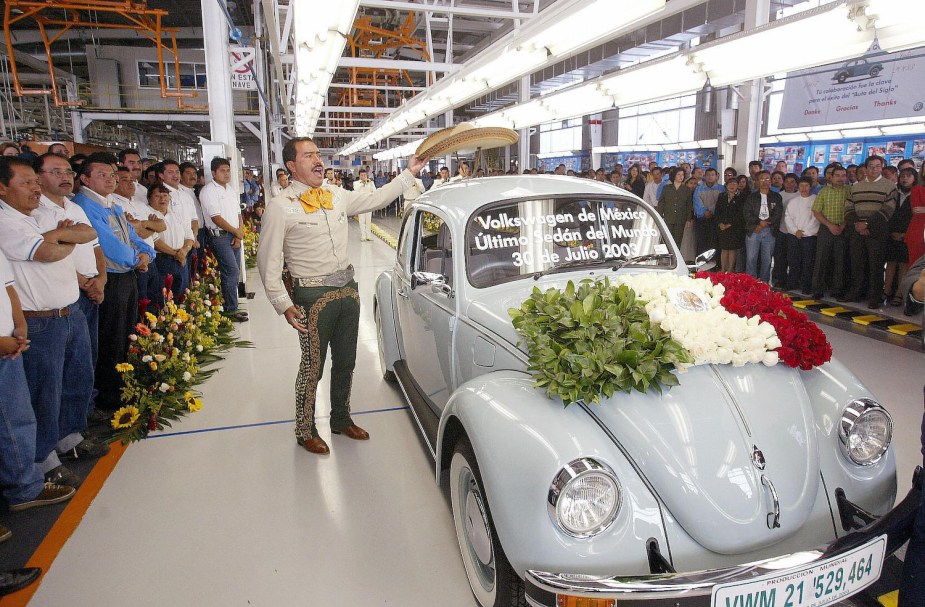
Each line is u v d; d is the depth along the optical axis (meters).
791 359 2.27
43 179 3.28
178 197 5.88
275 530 2.90
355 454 3.69
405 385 3.92
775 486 1.93
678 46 12.91
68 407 3.49
